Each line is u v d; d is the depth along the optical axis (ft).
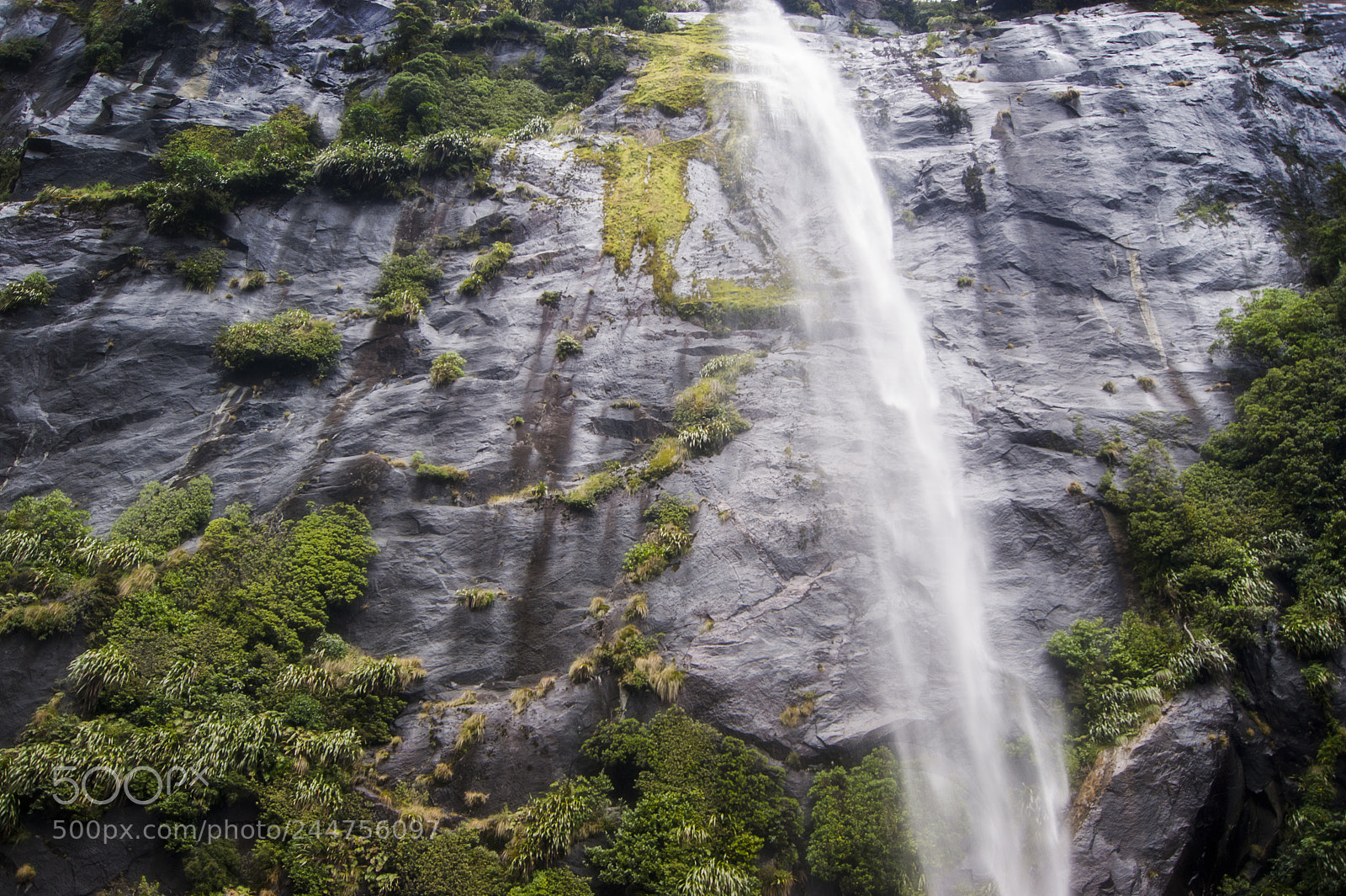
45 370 63.82
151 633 50.16
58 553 53.67
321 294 72.84
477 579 57.00
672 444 63.52
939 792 46.24
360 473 60.54
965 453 61.67
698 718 50.19
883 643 52.70
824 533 57.72
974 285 72.64
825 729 49.32
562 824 45.39
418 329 70.59
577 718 50.44
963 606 54.34
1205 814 44.60
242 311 70.03
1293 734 47.21
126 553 53.72
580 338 70.38
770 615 54.13
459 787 48.19
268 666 50.52
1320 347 58.95
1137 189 76.33
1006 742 48.44
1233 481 55.88
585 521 59.57
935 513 58.59
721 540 57.72
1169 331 66.80
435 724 50.44
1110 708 48.88
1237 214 73.92
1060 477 59.00
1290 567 51.44
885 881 43.52
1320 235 70.28
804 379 67.15
